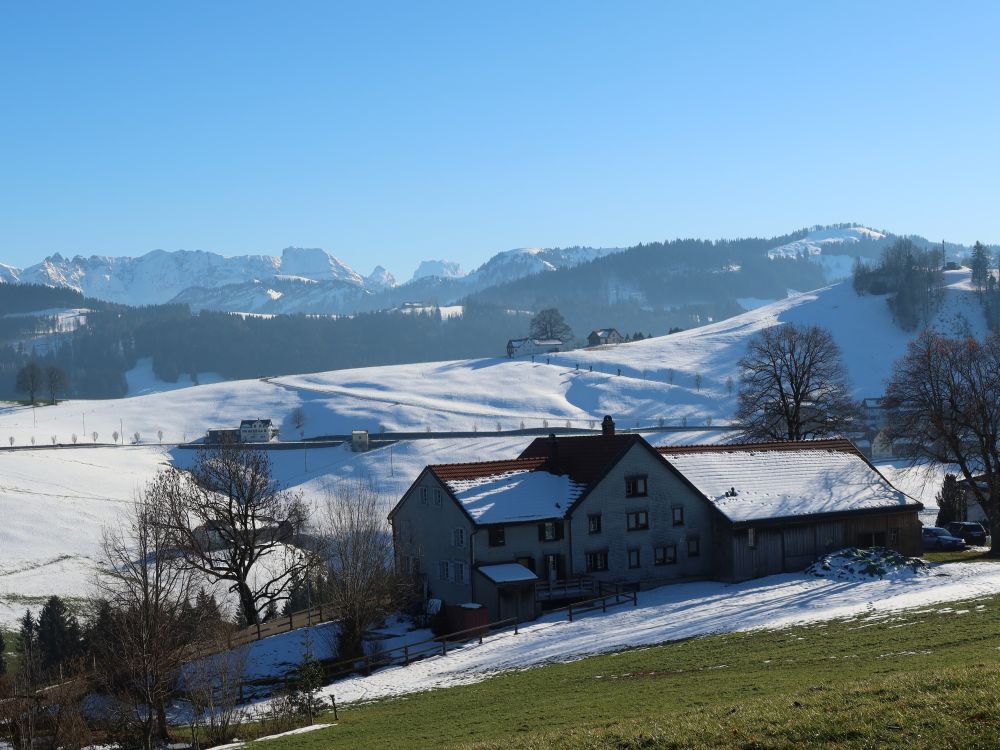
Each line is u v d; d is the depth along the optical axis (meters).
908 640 35.28
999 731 18.41
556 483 63.50
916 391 70.00
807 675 30.38
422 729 31.08
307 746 30.98
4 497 121.19
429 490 63.00
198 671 40.38
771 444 72.94
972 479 67.81
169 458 189.88
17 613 85.38
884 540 67.69
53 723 37.81
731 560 62.19
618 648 43.03
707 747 20.59
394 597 56.69
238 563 60.81
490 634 52.34
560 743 23.00
